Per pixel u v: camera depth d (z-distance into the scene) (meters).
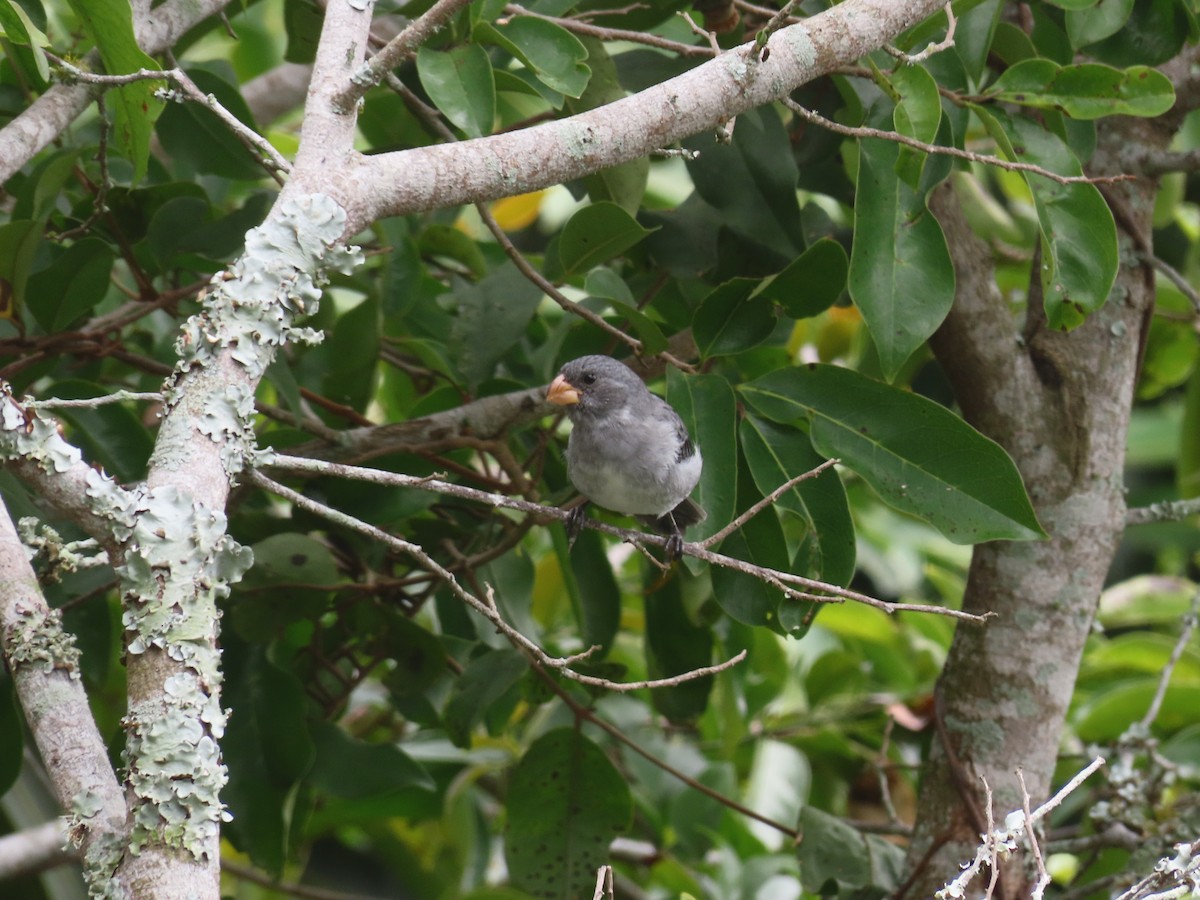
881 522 14.28
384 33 9.66
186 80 5.47
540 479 9.53
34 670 4.65
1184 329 11.83
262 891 11.44
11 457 4.51
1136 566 16.41
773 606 7.64
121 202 8.73
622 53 9.38
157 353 9.80
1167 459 15.88
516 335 9.45
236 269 4.97
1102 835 8.62
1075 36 8.01
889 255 7.15
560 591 11.70
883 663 12.06
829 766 11.45
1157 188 8.95
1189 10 8.42
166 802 4.09
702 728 11.85
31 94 8.19
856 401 7.62
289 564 8.35
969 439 7.34
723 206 8.84
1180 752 9.67
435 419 8.77
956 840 8.16
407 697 9.03
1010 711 8.27
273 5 14.76
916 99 6.82
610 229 7.97
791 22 7.34
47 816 9.30
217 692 4.30
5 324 9.11
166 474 4.57
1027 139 7.47
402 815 10.88
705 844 10.51
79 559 5.06
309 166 5.22
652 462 7.94
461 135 8.75
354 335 9.06
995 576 8.46
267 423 10.84
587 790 9.00
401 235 9.57
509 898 8.96
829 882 8.59
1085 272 7.26
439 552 9.35
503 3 7.17
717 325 7.85
